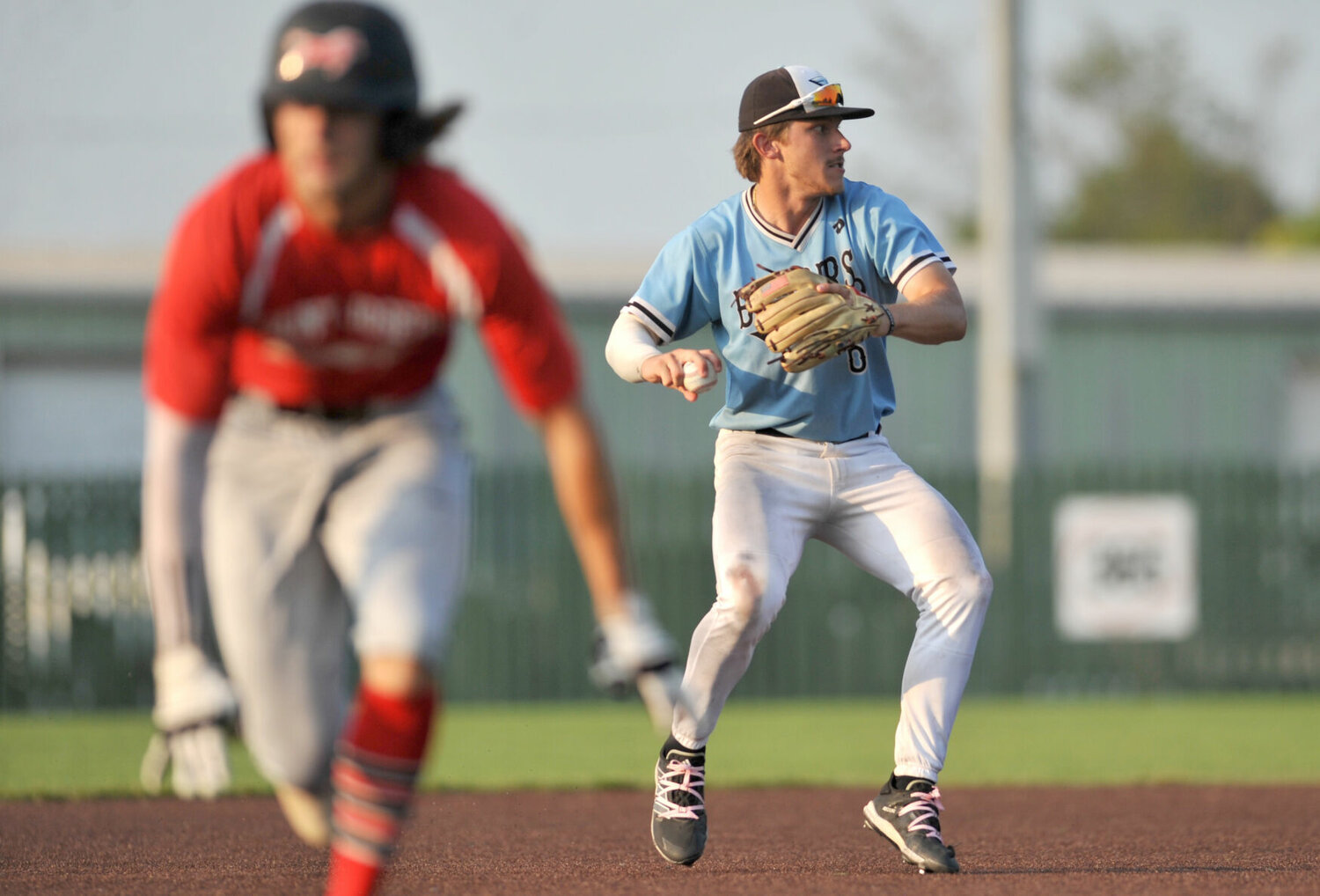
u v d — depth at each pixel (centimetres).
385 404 1120
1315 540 5341
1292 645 5331
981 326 6169
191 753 1026
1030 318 5409
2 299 6512
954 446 7006
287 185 1027
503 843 1975
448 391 1170
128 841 1998
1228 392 7331
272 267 1030
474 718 4378
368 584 1076
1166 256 8706
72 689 4712
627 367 1630
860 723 4134
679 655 5178
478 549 5106
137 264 6781
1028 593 5288
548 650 5106
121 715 4662
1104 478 5309
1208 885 1567
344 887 1110
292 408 1112
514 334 1063
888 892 1520
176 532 1041
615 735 3775
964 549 1661
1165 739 3647
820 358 1591
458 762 3138
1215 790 2650
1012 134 5406
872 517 1686
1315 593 5338
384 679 1074
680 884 1598
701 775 1697
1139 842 1967
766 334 1589
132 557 4750
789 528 1672
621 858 1825
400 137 1012
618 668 1074
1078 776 2875
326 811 1166
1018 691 5262
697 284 1700
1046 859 1794
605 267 7012
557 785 2702
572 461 1088
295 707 1112
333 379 1093
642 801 2483
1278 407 7350
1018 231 5406
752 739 3678
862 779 2817
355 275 1043
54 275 6600
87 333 6588
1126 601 5300
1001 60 5409
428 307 1064
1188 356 7319
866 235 1688
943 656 1662
